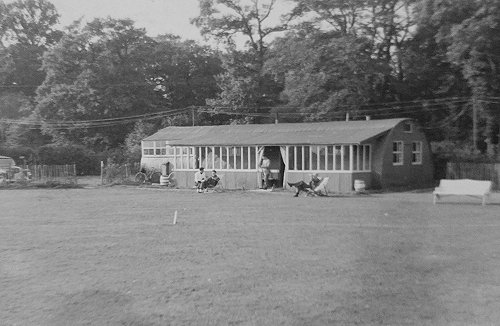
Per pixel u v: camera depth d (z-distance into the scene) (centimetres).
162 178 4650
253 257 1460
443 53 5053
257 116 6838
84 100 7606
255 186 4128
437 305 1036
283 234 1828
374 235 1778
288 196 3456
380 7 5619
